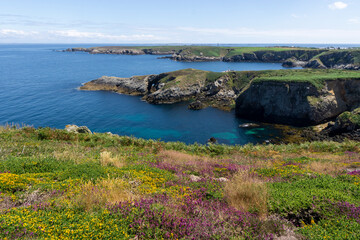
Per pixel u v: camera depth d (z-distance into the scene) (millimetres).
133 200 7195
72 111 80188
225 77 117062
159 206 6645
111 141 26719
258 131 66188
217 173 12805
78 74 161125
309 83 71875
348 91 75188
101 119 73875
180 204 7043
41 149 18969
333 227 6039
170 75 122500
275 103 76375
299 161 17625
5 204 7664
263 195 7598
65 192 8469
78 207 6930
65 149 19609
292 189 8680
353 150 27609
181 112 85938
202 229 5684
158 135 61906
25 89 111000
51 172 12133
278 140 58531
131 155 18172
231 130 66812
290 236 5723
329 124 65188
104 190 8000
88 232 5566
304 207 7070
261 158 21266
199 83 114000
